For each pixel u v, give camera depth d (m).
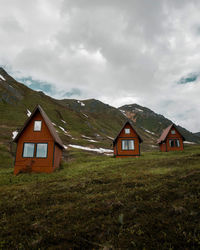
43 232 5.69
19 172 18.34
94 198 8.48
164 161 18.77
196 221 5.41
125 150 29.69
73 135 67.56
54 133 21.45
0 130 45.53
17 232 5.85
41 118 20.47
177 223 5.41
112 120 150.12
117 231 5.36
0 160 28.19
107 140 76.94
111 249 4.54
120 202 7.50
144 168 16.00
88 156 35.62
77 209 7.28
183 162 16.69
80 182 12.32
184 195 7.54
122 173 14.46
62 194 9.69
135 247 4.53
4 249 5.01
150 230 5.21
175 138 38.62
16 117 62.38
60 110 101.25
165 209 6.50
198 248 4.29
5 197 10.00
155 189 8.80
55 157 20.02
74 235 5.32
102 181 12.10
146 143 90.00
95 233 5.34
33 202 8.70
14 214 7.43
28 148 19.42
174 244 4.49
